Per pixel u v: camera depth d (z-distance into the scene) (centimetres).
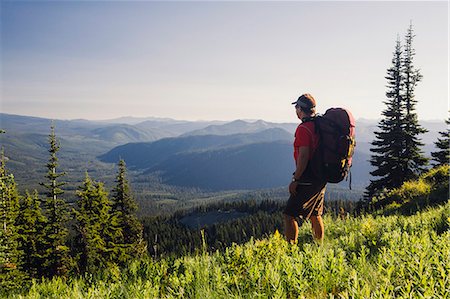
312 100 474
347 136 456
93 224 3962
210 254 504
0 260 3128
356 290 266
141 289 376
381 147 3578
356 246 484
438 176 1664
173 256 492
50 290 493
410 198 1459
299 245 516
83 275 534
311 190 477
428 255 336
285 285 329
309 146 462
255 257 426
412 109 3531
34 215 3828
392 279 307
